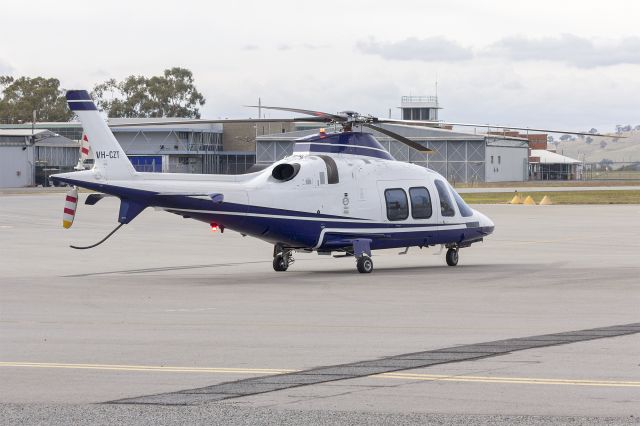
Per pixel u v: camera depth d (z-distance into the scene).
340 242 36.34
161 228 64.56
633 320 23.17
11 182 159.62
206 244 52.00
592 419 13.54
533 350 18.91
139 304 27.00
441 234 38.84
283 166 35.53
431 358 18.17
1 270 38.03
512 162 176.62
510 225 67.25
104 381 16.33
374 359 18.16
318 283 32.66
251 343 20.14
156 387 15.84
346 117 36.59
